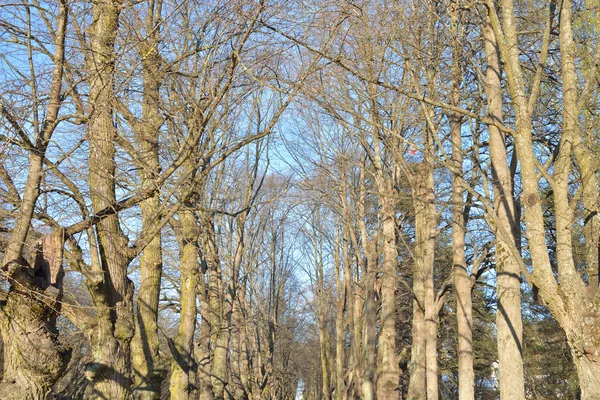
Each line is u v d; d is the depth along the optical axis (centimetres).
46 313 863
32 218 891
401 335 3003
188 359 1541
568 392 2527
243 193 2561
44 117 952
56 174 893
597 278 870
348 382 3108
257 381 3356
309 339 5644
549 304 784
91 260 948
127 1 1038
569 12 861
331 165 2136
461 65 1310
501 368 1075
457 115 1396
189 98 1047
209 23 1132
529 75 1462
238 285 2752
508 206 1117
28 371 842
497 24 913
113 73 966
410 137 1592
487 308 2559
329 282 3775
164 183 1090
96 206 957
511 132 852
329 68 1248
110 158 970
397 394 1884
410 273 2708
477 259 1731
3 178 891
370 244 2067
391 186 1867
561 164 813
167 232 1797
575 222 1264
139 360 1202
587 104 1072
